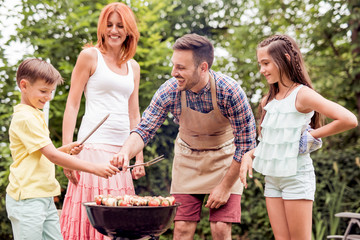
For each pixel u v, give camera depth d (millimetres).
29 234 2111
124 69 2660
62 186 4543
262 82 6398
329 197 4652
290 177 2275
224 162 2684
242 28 6953
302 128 2312
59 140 4727
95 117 2498
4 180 4535
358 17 5719
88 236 2451
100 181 2453
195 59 2311
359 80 5910
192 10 7375
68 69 4367
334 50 6359
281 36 2404
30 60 2211
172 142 5012
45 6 4844
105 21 2533
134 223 1851
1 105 4672
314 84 5953
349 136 6074
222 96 2449
